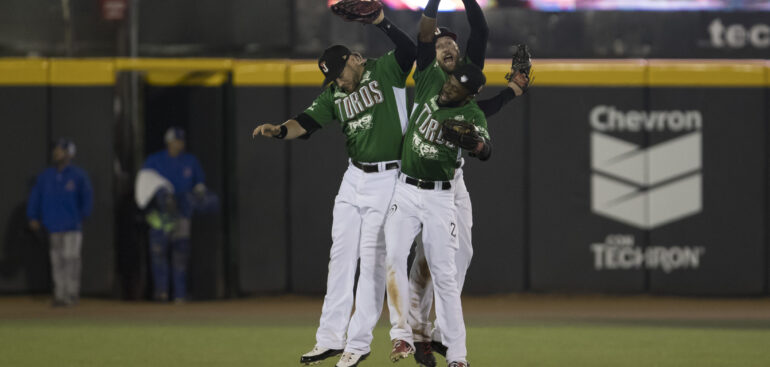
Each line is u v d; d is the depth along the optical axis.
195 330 37.97
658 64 48.31
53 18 49.09
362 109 25.25
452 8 47.97
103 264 48.28
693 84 48.25
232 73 48.34
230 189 48.22
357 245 26.11
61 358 30.66
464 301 48.28
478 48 24.27
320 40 49.00
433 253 24.72
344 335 26.36
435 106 24.11
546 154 48.56
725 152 48.38
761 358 30.89
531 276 48.69
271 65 48.34
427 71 24.83
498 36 48.81
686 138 48.41
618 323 40.47
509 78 26.27
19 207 48.69
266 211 48.75
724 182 48.38
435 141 24.09
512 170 48.56
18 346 33.38
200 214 47.62
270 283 48.81
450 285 24.77
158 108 47.59
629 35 48.91
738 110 48.31
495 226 48.59
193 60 48.25
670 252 48.50
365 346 25.77
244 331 37.66
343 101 25.47
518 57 26.20
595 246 48.59
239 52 49.06
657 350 32.69
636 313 44.00
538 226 48.66
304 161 48.88
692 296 48.72
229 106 48.22
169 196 46.78
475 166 48.59
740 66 48.22
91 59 48.38
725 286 48.41
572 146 48.50
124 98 47.78
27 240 48.72
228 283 48.56
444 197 24.69
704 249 48.47
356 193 25.73
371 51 48.62
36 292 48.78
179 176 47.03
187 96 47.59
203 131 47.69
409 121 25.11
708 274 48.50
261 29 49.06
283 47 49.06
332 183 48.81
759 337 36.09
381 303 25.84
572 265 48.62
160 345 33.66
